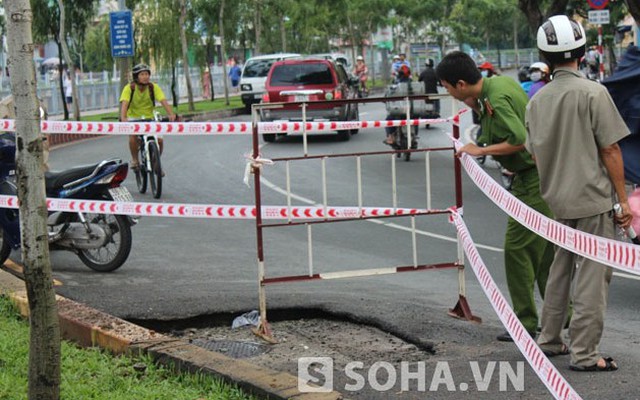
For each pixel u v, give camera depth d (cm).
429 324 968
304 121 948
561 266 823
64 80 5075
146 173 2012
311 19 7406
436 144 3086
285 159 954
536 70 1898
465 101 888
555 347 839
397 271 981
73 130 1283
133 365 814
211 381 764
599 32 3212
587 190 760
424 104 2539
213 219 1705
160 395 738
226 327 1031
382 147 2973
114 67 5681
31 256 666
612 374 780
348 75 3684
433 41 10094
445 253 1389
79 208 1231
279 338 966
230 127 1127
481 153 865
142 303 1083
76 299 1112
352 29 8362
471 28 10400
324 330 994
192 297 1106
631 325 977
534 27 2980
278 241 1498
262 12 6788
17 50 641
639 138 1181
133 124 1238
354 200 1902
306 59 3306
